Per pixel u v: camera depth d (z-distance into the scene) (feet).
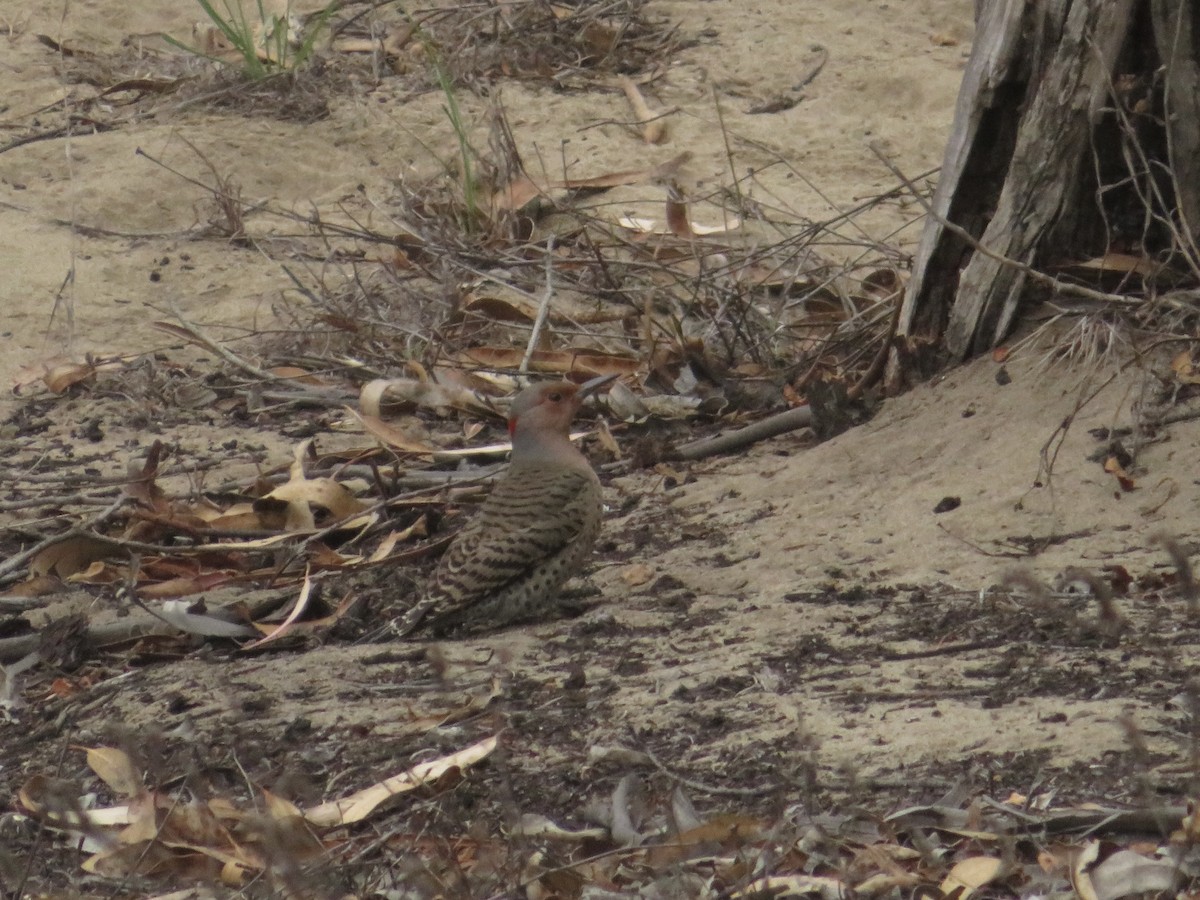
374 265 55.01
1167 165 37.91
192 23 71.36
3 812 28.45
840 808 23.97
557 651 31.17
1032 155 38.01
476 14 70.13
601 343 48.65
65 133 62.95
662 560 34.94
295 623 34.50
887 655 28.86
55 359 49.32
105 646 34.53
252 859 25.11
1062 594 30.25
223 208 57.41
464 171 58.23
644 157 61.00
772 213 56.24
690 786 25.26
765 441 40.88
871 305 46.50
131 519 38.86
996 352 38.60
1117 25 37.11
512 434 34.12
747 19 70.38
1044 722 25.53
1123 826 22.59
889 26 69.82
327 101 64.64
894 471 36.55
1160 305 37.40
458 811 25.66
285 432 45.57
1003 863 21.95
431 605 32.60
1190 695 23.40
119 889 24.63
